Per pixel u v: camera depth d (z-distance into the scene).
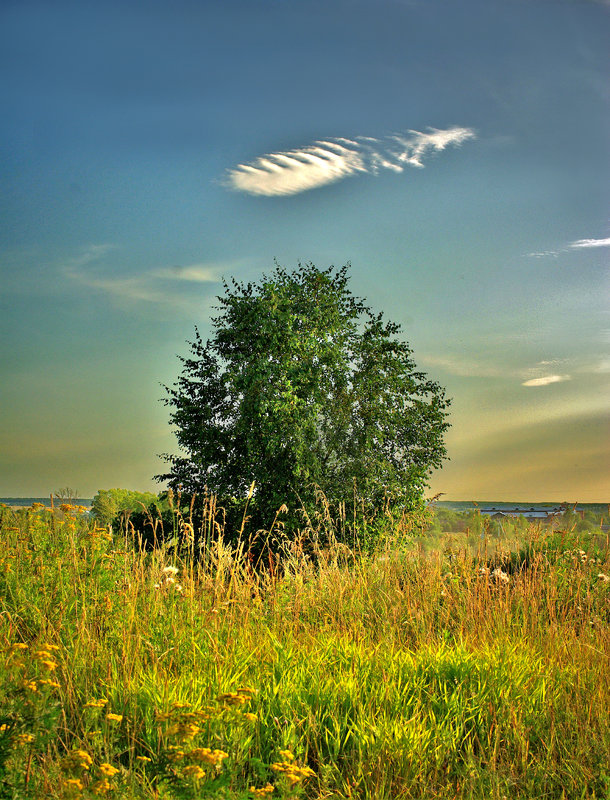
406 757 3.61
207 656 4.83
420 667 4.82
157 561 6.67
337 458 24.09
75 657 4.56
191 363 26.70
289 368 23.52
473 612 6.27
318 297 26.42
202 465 24.17
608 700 4.51
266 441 23.03
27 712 2.94
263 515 22.23
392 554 8.43
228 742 3.49
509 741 3.91
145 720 3.76
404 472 24.25
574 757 3.77
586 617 6.44
